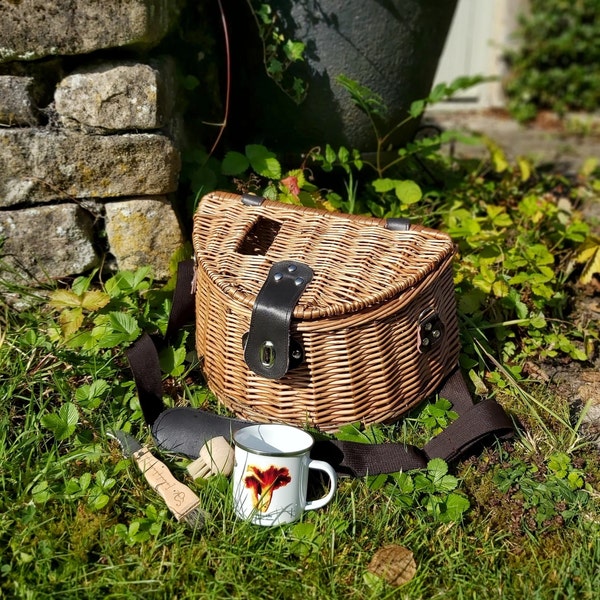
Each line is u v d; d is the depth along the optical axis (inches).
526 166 58.7
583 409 36.8
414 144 48.9
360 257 32.4
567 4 102.0
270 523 28.7
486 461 33.1
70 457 31.5
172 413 33.0
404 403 33.4
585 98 106.2
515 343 40.8
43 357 36.2
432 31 46.2
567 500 31.6
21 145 36.5
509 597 27.4
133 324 34.9
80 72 36.8
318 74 44.3
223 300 31.7
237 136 49.3
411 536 29.2
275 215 35.3
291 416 32.3
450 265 34.5
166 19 39.9
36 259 38.9
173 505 29.1
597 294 46.6
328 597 26.7
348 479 31.4
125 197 39.2
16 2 34.5
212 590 26.8
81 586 26.8
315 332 30.3
